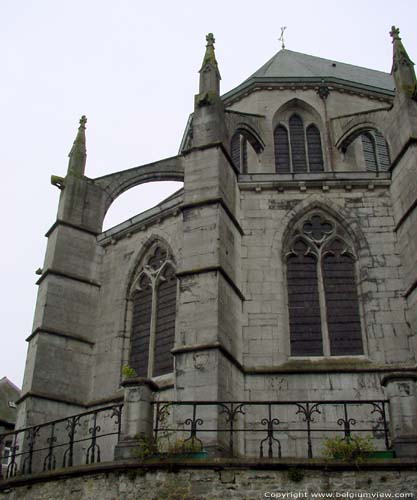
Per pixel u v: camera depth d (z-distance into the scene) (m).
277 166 30.95
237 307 20.28
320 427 18.78
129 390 15.80
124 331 23.81
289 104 32.25
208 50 24.05
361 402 15.41
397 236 21.52
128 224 25.34
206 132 21.84
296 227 22.34
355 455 14.48
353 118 27.75
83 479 15.55
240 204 22.59
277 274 21.36
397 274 20.92
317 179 22.64
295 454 18.47
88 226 26.16
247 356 20.06
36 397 22.12
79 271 25.16
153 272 24.06
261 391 19.44
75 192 26.38
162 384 20.92
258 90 32.56
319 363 19.91
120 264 25.22
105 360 23.69
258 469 14.32
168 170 28.56
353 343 20.41
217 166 20.97
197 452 15.05
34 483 16.86
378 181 22.52
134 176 28.25
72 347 23.75
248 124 28.16
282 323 20.56
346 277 21.52
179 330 18.61
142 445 14.93
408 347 19.77
